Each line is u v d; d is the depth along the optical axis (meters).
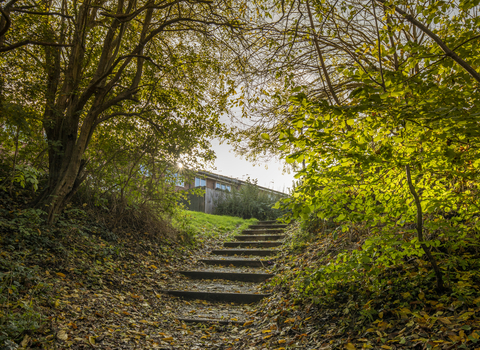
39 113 6.40
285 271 5.52
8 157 6.00
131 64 7.49
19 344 2.50
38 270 4.00
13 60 5.73
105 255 5.50
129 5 5.78
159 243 7.34
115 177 7.10
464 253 3.41
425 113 2.25
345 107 2.27
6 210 5.17
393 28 3.05
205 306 4.90
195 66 7.33
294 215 3.03
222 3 6.01
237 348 3.31
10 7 4.64
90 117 6.04
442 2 2.80
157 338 3.52
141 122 7.25
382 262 3.37
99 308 3.80
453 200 3.02
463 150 2.70
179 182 8.20
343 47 5.36
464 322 2.42
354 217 3.11
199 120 7.14
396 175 3.15
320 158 2.95
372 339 2.65
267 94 5.69
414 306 2.90
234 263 6.98
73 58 6.11
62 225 5.55
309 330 3.22
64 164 5.89
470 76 2.82
